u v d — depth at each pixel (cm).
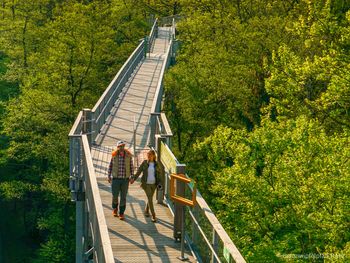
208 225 1105
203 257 1162
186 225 1310
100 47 4925
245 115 3472
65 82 4566
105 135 2231
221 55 3525
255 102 3544
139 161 1836
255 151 2241
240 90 3278
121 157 1404
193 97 3275
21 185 4422
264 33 3709
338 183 1794
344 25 2964
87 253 1509
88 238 1620
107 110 2530
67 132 4128
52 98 4225
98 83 4934
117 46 5541
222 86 3238
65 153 4138
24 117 4281
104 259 883
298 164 2034
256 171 2325
